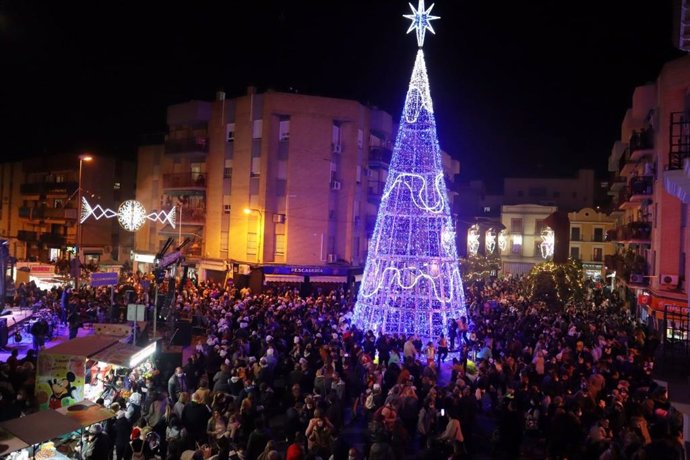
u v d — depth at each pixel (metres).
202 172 44.09
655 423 11.16
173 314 22.69
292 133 38.22
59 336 23.52
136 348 14.01
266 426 12.60
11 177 65.12
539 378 15.55
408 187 23.47
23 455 9.49
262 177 38.28
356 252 41.28
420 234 23.81
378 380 14.49
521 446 13.99
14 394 12.02
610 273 49.34
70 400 12.53
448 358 22.14
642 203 36.06
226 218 41.38
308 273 37.25
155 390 12.81
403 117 24.05
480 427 15.23
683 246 27.86
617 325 25.20
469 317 25.81
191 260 42.72
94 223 53.88
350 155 39.62
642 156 34.12
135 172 57.12
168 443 10.72
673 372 8.57
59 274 38.41
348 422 15.04
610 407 12.32
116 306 23.75
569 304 30.95
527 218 62.38
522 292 36.69
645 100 32.62
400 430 11.18
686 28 7.66
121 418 11.31
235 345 16.62
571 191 66.75
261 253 38.00
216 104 42.34
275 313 22.31
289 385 14.67
